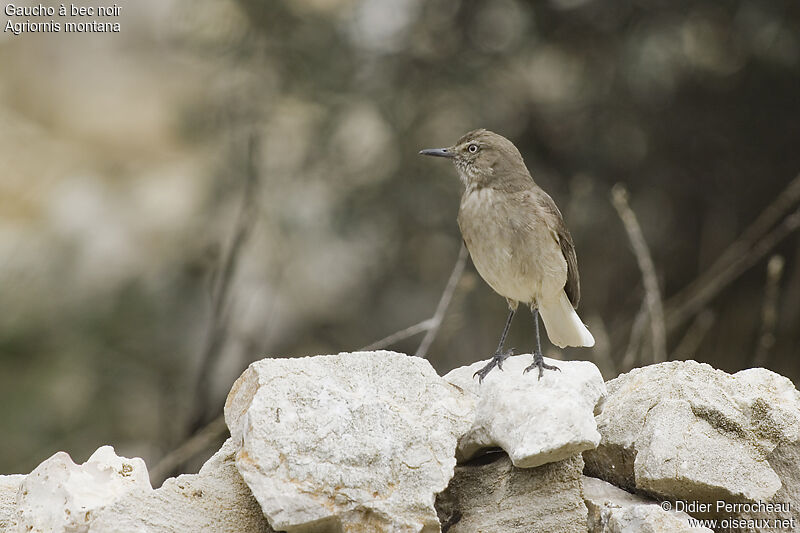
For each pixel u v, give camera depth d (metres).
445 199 14.98
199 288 15.43
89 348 14.95
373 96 14.96
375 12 15.25
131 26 18.67
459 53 15.30
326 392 6.75
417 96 15.08
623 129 15.55
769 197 15.94
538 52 15.46
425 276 15.37
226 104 15.21
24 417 14.40
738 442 7.14
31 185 17.22
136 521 6.54
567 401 6.80
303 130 15.11
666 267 15.95
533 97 15.53
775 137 15.77
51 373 14.80
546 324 9.47
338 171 14.99
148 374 14.98
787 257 15.81
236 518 6.76
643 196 15.74
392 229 15.08
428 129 15.05
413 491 6.45
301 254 15.25
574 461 6.93
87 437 14.55
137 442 14.70
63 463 6.90
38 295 15.27
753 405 7.24
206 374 14.33
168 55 17.30
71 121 18.58
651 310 11.41
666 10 15.21
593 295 15.59
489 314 15.27
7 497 7.46
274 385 6.77
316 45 14.93
